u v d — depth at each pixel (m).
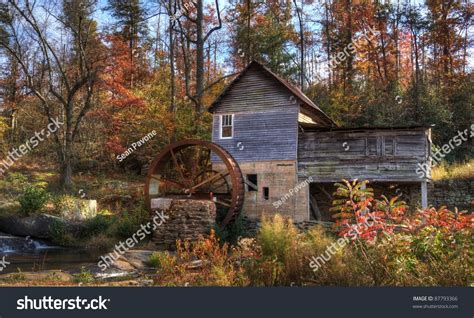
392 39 38.94
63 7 26.34
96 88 32.31
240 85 22.47
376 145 19.75
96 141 32.78
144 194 23.12
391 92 32.94
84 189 26.38
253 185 21.39
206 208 18.19
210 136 27.19
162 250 16.94
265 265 7.12
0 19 25.61
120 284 9.79
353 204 6.88
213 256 8.02
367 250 6.73
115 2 37.19
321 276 6.94
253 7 38.12
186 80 29.80
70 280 10.59
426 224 6.46
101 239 18.17
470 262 6.13
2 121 32.28
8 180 25.06
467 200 21.56
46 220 18.83
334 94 32.44
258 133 21.69
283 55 36.16
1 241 17.20
